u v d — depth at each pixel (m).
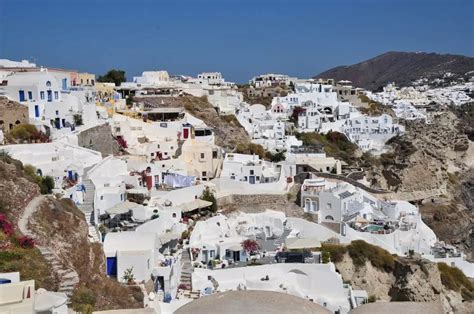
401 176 116.31
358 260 66.12
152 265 50.38
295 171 97.38
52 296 33.56
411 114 183.25
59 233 46.59
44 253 42.59
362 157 128.38
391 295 65.81
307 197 79.69
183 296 50.88
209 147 88.69
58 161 65.25
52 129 76.50
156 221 60.66
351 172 110.50
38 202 49.03
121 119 97.19
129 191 68.25
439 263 70.19
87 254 46.88
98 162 72.00
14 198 47.88
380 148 136.00
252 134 126.00
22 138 69.88
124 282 47.50
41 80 82.56
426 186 116.88
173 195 72.12
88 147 79.50
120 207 62.19
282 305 27.25
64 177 61.50
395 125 144.50
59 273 41.12
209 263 59.56
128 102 122.38
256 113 149.75
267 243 67.12
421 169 118.06
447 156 130.88
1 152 58.94
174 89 139.25
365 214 78.94
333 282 56.25
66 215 49.50
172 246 60.69
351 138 142.00
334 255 65.62
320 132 143.12
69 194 57.34
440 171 119.56
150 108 115.75
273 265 58.09
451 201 115.62
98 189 63.50
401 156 124.50
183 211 69.50
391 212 81.75
